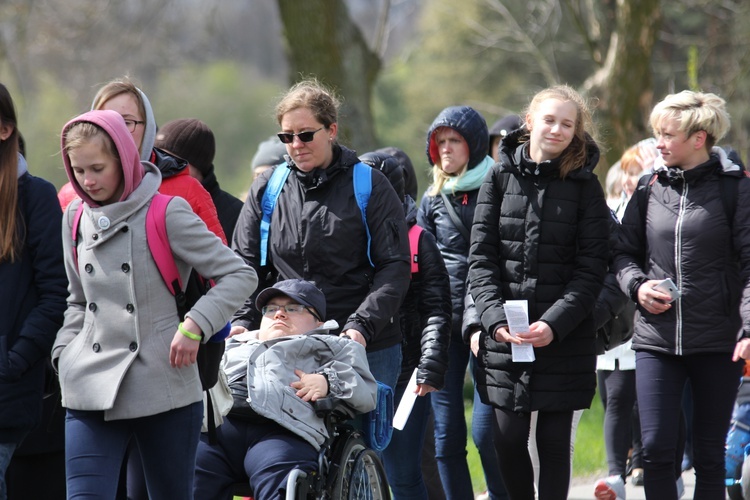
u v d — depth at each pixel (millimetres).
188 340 14453
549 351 18719
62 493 18734
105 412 14555
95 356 14672
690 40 73625
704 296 19062
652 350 19438
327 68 45156
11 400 16016
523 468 19359
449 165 21984
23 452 18203
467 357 21688
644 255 20125
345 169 18328
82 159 14359
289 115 18016
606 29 49531
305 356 17609
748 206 18969
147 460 14930
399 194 20406
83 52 81750
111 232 14602
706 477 19297
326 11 45125
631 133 46531
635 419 27656
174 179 18578
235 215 22484
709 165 19328
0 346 15984
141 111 18453
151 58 87562
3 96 16109
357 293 18344
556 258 18766
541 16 86750
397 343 18953
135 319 14578
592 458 31359
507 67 109062
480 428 21328
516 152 19125
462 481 21359
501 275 19328
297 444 16969
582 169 18719
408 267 18250
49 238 16469
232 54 73500
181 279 14969
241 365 17438
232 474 17406
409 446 19969
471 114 22047
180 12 75188
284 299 17922
